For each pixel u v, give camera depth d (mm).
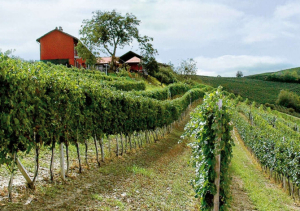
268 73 135875
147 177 8664
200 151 6820
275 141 13438
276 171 12562
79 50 43469
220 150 6020
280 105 80062
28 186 5891
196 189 6527
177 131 21703
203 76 121375
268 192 10500
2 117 4992
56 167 7707
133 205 6336
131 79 46125
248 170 14055
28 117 5746
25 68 5867
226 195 6359
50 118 6422
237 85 103812
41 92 6184
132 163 10070
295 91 96688
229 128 6332
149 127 14680
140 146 13500
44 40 43031
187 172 10555
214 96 6355
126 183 7676
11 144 5363
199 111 6605
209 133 6293
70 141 7465
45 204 5336
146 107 13648
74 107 7410
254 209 8172
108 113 9516
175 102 22406
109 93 10070
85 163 8727
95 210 5527
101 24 53188
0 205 4871
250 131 19125
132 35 55969
